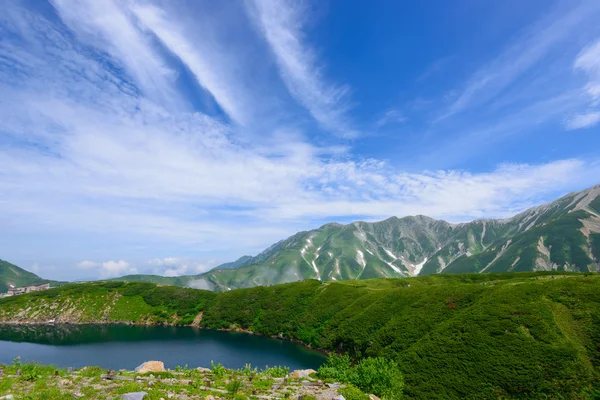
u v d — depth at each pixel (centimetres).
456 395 5750
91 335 13888
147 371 3734
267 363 9456
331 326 11938
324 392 2952
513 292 8112
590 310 6775
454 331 7450
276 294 17388
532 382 5478
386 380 3872
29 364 3247
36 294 19825
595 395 4984
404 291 11562
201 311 17862
